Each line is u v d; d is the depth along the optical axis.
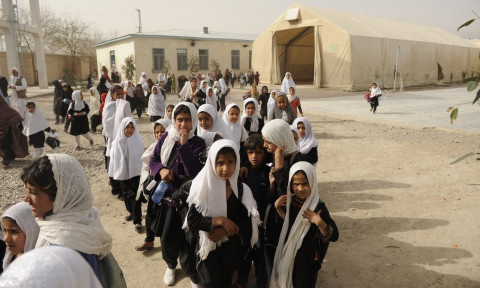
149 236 4.07
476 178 6.48
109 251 1.94
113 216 5.08
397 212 5.05
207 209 2.53
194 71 32.84
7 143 7.20
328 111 15.48
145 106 13.62
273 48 30.48
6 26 21.27
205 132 3.92
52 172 1.68
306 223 2.73
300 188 2.66
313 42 35.97
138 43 30.33
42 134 7.79
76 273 1.03
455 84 33.59
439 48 32.56
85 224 1.78
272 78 30.98
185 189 2.71
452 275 3.52
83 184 1.79
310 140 4.86
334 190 6.00
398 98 21.06
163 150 3.12
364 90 26.05
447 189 5.95
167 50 31.69
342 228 4.59
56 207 1.73
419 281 3.44
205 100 11.08
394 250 4.02
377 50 26.98
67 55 39.12
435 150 8.62
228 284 2.88
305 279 2.83
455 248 4.04
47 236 1.70
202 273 2.75
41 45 25.34
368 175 6.78
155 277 3.62
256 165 3.19
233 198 2.66
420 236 4.34
